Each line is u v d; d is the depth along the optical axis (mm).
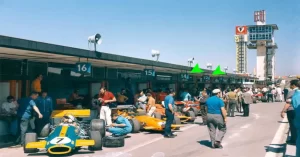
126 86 24062
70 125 10000
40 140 10609
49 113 12031
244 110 21172
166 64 21781
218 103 10125
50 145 8742
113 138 10547
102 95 14141
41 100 11805
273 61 112812
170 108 12555
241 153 9438
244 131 14070
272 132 13734
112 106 15812
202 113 16625
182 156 9055
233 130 14406
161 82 29828
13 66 14367
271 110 26453
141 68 23891
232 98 20922
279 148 10195
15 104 12484
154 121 13891
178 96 31984
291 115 10172
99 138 9898
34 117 12312
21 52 11820
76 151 9828
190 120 17594
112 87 22375
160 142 11492
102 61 16797
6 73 13961
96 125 10992
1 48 10391
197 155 9188
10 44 9555
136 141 11766
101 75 21156
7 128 12430
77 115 11086
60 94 18344
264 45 109688
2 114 12234
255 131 14062
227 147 10398
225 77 44531
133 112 15836
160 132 14062
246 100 21031
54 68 17031
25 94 14891
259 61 109438
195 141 11641
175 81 32781
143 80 26656
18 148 10570
